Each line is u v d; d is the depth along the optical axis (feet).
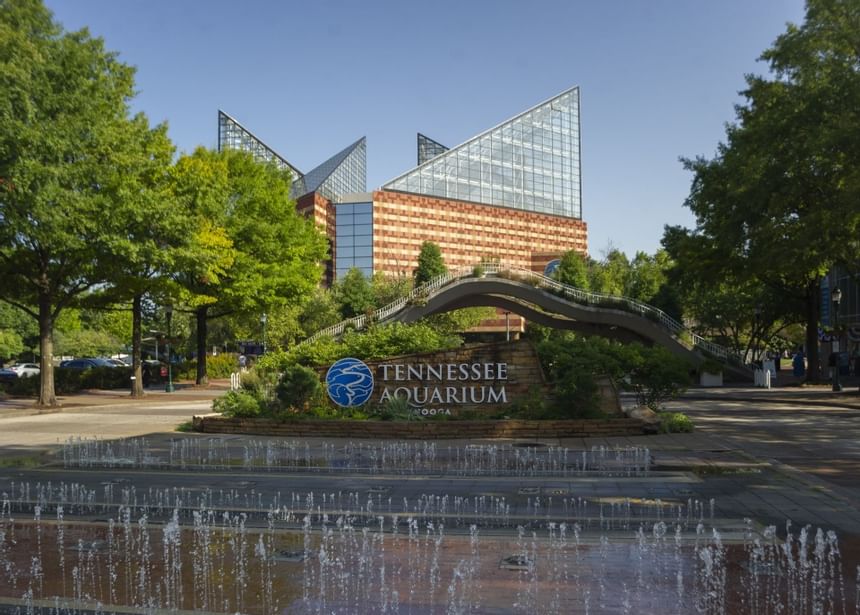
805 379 129.80
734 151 106.42
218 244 107.86
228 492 31.24
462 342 72.64
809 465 38.37
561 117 502.79
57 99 76.18
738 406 86.48
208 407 87.45
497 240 450.30
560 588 17.92
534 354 54.90
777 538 22.72
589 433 50.16
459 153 448.65
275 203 126.62
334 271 399.44
